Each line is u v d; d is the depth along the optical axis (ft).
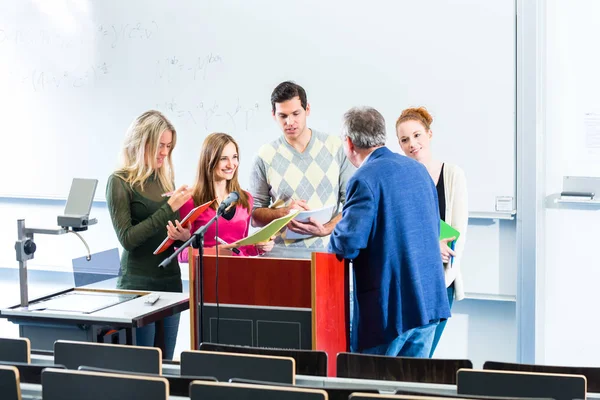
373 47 17.93
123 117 20.04
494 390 8.50
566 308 17.03
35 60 20.67
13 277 21.39
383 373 9.77
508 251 17.37
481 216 17.29
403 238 13.64
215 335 13.55
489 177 17.22
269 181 18.74
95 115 20.27
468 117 17.30
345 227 13.48
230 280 13.37
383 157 14.03
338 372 9.93
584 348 16.97
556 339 17.12
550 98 16.80
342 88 18.22
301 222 18.47
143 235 18.29
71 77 20.40
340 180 18.33
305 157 18.51
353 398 7.52
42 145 20.77
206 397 7.94
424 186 14.10
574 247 16.92
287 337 13.21
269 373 9.24
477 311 17.72
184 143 19.36
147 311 13.32
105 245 20.40
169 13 19.52
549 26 16.69
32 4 20.59
